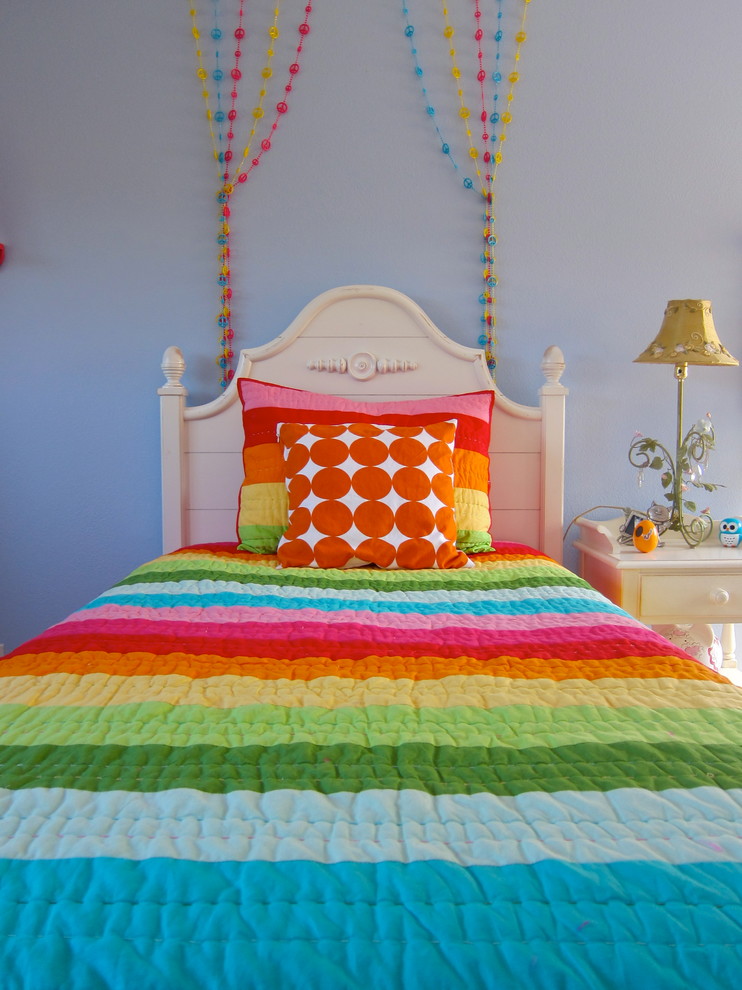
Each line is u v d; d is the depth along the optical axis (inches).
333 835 27.5
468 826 28.0
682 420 93.1
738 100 93.2
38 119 92.4
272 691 41.3
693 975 22.0
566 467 96.6
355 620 54.8
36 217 93.4
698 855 26.1
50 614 97.3
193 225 93.7
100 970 21.9
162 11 91.4
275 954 22.3
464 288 94.5
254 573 69.2
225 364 94.7
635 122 93.3
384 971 22.0
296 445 77.1
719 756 33.0
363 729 36.4
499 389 94.5
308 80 92.3
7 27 91.4
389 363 91.3
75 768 32.0
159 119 92.7
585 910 23.9
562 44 92.3
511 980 21.8
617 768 32.0
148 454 95.9
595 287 94.7
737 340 95.5
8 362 94.9
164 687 41.7
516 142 93.2
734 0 92.2
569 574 69.8
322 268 94.1
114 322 94.5
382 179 93.4
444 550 72.5
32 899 24.2
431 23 91.7
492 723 36.8
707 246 94.6
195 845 26.7
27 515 96.7
